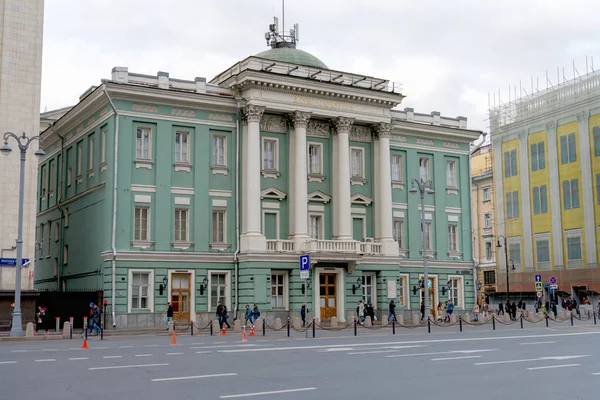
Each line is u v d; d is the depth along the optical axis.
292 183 47.44
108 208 42.59
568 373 17.55
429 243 54.47
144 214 43.34
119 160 42.53
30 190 40.03
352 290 47.94
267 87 45.78
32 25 40.91
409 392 14.23
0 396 13.89
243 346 26.94
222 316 41.53
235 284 44.97
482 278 85.12
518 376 16.92
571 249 67.38
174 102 44.38
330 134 49.78
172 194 44.06
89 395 13.93
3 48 39.97
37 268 55.34
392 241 50.25
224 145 46.44
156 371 17.98
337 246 47.03
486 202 86.62
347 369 18.36
